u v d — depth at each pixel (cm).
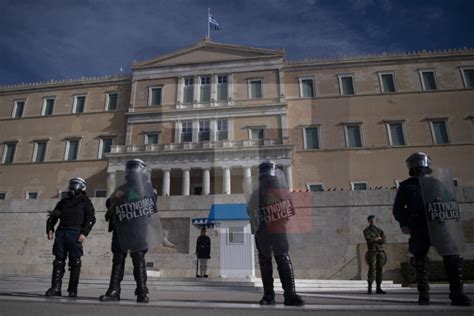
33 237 1134
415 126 2434
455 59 2612
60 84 3011
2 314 227
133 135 2602
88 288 640
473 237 1105
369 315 221
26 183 2811
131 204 278
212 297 402
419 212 304
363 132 2316
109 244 1184
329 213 1130
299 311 229
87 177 2734
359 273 1066
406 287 916
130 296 409
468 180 2377
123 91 2920
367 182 2125
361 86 2431
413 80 2525
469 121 2478
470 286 811
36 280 860
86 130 2862
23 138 2909
